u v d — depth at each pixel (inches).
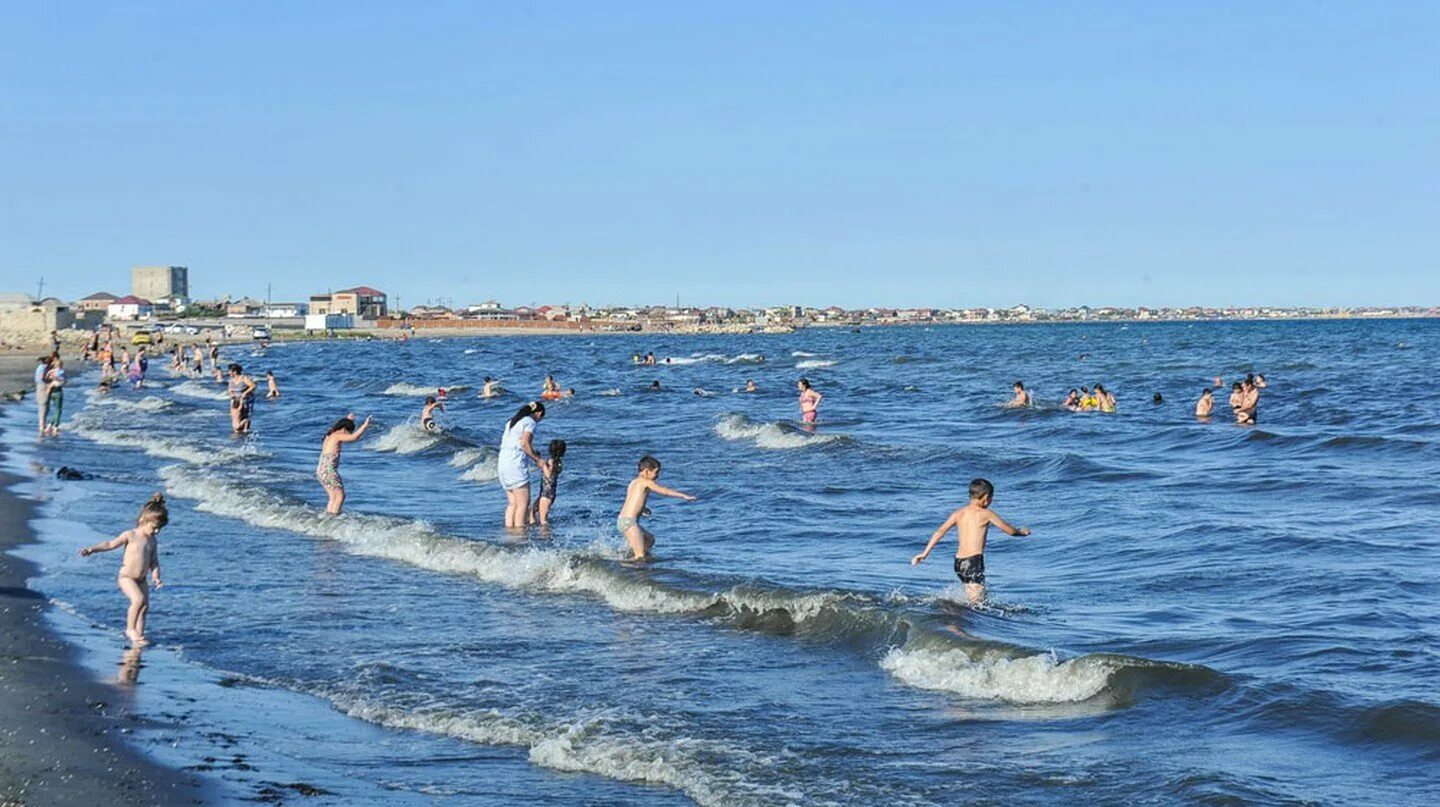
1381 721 375.2
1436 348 4407.0
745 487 991.0
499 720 401.7
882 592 575.2
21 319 4955.7
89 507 853.2
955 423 1663.4
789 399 2185.0
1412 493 920.9
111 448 1268.5
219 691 435.2
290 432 1464.1
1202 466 1127.6
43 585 608.1
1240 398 1488.7
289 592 604.4
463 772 358.6
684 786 345.7
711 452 1252.5
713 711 412.5
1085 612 547.2
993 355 4370.1
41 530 757.3
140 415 1708.9
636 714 408.5
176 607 568.4
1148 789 331.3
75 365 3351.4
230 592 602.9
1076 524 810.8
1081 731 383.9
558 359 4261.8
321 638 515.2
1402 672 434.0
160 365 3486.7
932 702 420.2
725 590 566.9
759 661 476.7
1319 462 1146.0
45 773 339.9
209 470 1055.6
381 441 1321.4
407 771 358.6
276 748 374.9
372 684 446.0
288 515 812.0
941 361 3895.2
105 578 626.5
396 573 651.5
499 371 3336.6
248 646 501.7
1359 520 800.9
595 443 1336.1
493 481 1011.3
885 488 991.0
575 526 788.0
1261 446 1285.7
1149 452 1270.9
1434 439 1274.6
